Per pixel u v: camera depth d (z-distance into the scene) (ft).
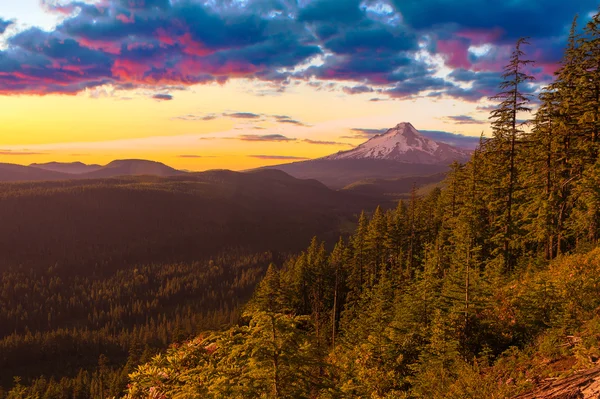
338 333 127.03
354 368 56.13
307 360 29.12
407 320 65.10
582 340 35.12
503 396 32.58
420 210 169.27
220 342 31.65
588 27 79.71
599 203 73.05
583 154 83.61
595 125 81.30
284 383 28.27
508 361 40.47
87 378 489.67
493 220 107.04
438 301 61.41
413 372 52.90
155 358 34.40
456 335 50.34
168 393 30.99
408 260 151.74
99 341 642.63
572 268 56.03
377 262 175.94
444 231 120.06
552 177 91.71
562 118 85.87
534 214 92.22
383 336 60.70
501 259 86.58
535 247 105.60
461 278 57.47
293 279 197.57
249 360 28.76
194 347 34.17
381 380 51.98
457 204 121.80
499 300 55.16
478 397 34.91
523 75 81.30
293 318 30.17
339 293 184.75
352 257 187.11
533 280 57.72
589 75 80.12
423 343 57.41
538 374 33.55
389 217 173.37
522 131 86.28
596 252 59.26
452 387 39.47
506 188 94.68
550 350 36.45
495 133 95.40
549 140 88.28
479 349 48.39
